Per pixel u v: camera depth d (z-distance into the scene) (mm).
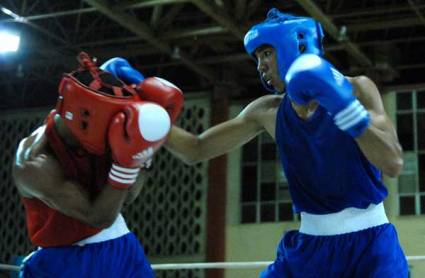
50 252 2287
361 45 10484
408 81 11414
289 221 10797
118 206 2109
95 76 2074
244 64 11562
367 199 2285
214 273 10867
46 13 10508
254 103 2727
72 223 2256
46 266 2268
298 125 2336
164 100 2107
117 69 2328
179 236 11195
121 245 2318
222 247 10984
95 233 2287
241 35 9680
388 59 10727
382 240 2260
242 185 11250
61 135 2189
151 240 11359
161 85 2129
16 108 12945
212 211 11102
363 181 2277
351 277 2291
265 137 11344
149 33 9812
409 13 9625
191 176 11398
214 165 11297
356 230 2291
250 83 11984
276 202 10969
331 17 9453
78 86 2016
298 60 2025
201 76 11828
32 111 12688
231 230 11102
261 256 10789
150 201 11555
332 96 1964
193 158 2746
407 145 10555
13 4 10008
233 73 11609
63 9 10680
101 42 10648
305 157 2336
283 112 2391
